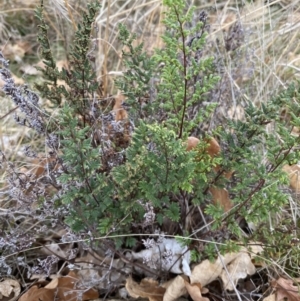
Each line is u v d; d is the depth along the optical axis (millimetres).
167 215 412
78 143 361
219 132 417
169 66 388
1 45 724
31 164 499
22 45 728
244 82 602
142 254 454
